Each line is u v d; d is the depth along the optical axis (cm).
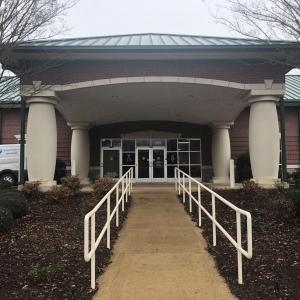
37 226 1030
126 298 601
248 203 1301
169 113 2295
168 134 2650
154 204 1369
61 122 2700
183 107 2094
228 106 2062
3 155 2334
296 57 1093
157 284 655
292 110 2764
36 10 967
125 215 1184
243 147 2730
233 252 802
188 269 727
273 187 1526
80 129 2444
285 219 1022
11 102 2567
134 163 2653
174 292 621
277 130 1603
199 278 681
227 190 1500
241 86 1588
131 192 1627
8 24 937
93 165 2639
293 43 1056
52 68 1567
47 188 1507
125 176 1395
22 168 1655
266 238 894
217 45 1508
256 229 962
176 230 1009
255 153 1605
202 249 847
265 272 686
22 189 1445
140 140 2669
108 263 759
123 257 797
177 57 1560
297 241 861
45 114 1573
